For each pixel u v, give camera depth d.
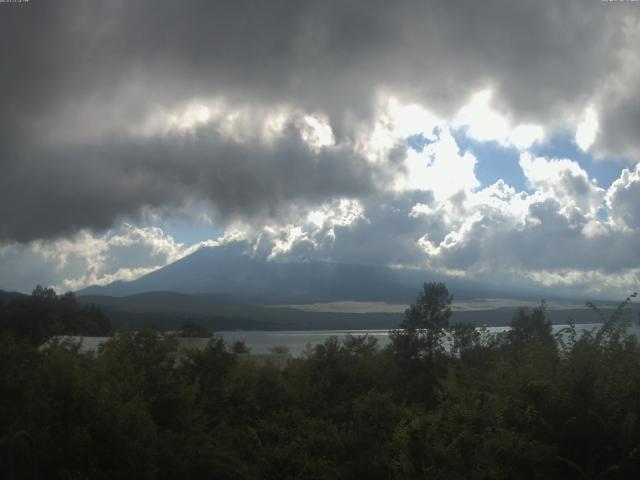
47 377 9.14
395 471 10.05
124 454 8.93
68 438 8.46
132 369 11.26
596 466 8.85
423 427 10.49
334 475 10.52
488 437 9.69
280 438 11.79
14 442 7.65
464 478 9.41
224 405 13.36
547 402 9.34
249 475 10.70
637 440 8.77
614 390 9.27
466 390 11.45
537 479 8.90
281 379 15.02
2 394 9.75
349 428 12.01
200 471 10.34
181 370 13.70
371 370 15.88
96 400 9.12
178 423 11.28
